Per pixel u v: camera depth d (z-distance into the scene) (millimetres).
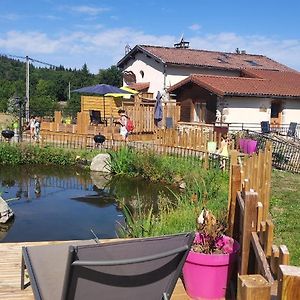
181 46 34281
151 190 14477
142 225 7336
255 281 2260
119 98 28188
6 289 4836
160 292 3201
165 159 16078
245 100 23906
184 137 17422
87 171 17781
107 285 2932
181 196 11086
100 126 22750
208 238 4438
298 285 1928
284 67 34406
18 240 9195
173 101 25594
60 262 3744
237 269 4395
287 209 8844
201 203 8586
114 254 2889
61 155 19094
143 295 3123
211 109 23906
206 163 14109
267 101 24469
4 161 18859
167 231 6918
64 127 22984
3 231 9805
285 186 11602
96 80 55625
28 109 27516
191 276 4340
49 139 21953
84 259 2758
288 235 7020
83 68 59562
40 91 51812
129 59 32094
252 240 3785
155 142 18828
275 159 15992
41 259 3807
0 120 29453
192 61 28859
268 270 3078
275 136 19828
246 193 3854
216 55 32625
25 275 5172
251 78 26641
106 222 10586
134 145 18969
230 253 4262
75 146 20672
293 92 25000
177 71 28500
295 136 22953
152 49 30188
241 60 33156
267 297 2201
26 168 18234
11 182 15648
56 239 9258
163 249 3084
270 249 3703
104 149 19594
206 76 25094
